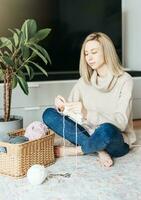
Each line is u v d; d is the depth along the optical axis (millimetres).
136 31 3523
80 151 2064
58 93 3025
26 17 3082
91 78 2205
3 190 1593
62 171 1839
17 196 1527
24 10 3068
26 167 1758
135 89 3244
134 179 1721
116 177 1749
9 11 3020
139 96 3275
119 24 3398
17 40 2180
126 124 2025
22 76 2248
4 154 1757
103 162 1926
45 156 1896
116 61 2139
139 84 3258
